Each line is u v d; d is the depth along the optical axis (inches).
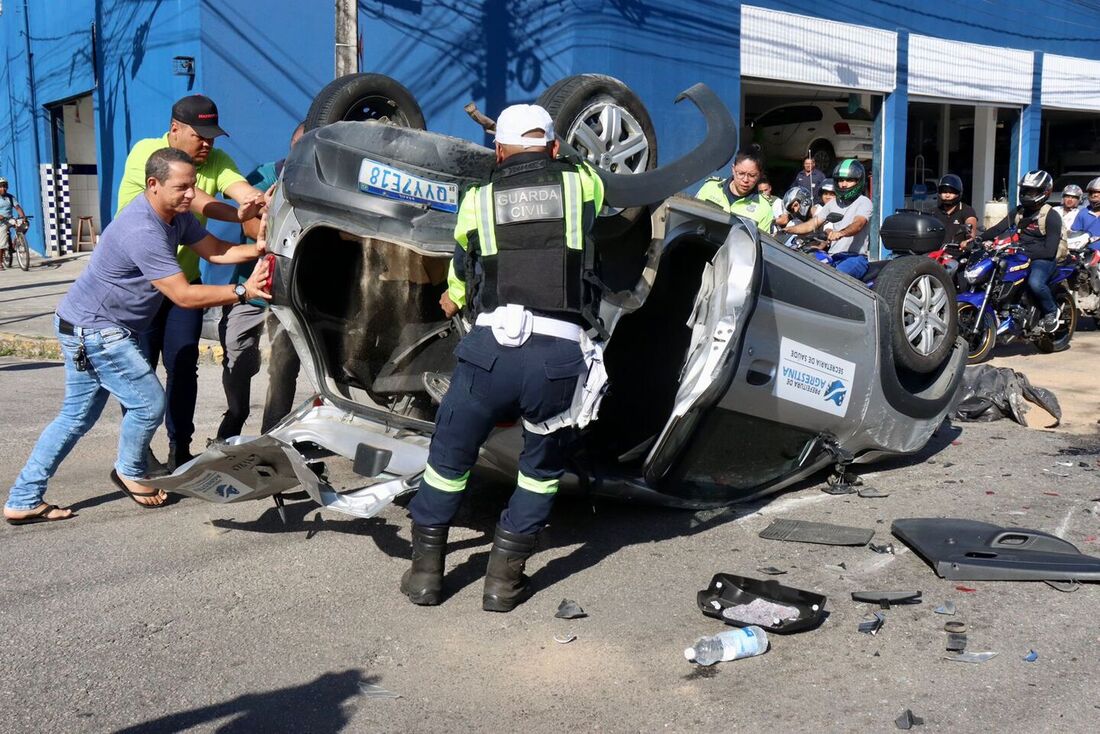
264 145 482.3
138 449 201.8
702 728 127.1
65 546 188.4
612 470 193.6
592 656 146.3
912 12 708.0
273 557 183.5
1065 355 413.4
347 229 169.9
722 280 180.7
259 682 139.4
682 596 166.6
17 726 127.9
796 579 173.0
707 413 193.0
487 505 211.9
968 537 183.8
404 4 506.0
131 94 555.8
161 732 127.0
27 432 269.3
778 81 622.5
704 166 175.9
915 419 230.4
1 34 938.1
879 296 223.5
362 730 127.6
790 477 216.5
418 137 168.6
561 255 151.3
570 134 219.8
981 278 388.5
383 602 164.9
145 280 190.5
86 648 148.6
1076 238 454.9
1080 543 187.9
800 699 133.4
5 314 525.0
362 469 182.7
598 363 156.3
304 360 187.0
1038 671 139.6
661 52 550.0
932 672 139.9
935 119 942.4
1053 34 842.2
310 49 489.4
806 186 565.3
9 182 964.6
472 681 139.7
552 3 517.7
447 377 185.2
